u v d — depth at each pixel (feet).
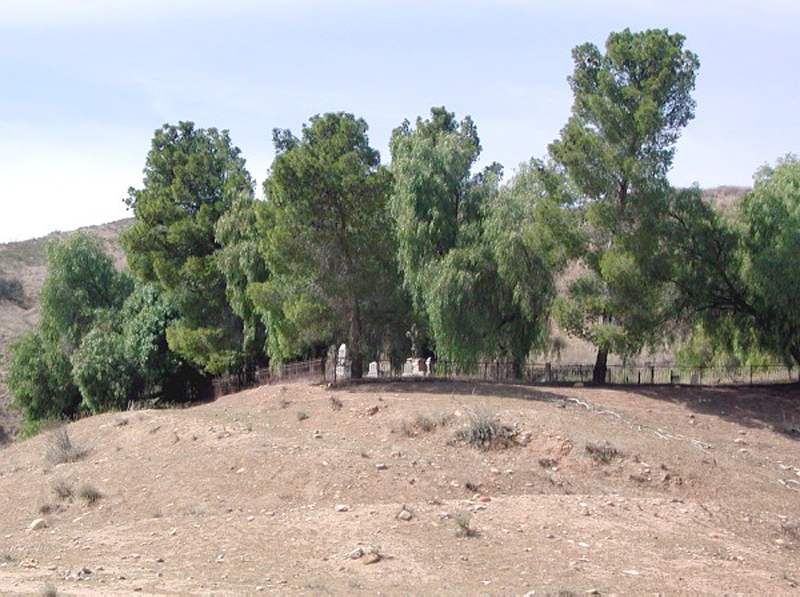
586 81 134.51
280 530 68.59
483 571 58.39
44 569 61.36
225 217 157.07
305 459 92.48
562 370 146.30
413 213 137.80
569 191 137.28
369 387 127.34
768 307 132.46
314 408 118.11
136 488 93.15
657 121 128.67
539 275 137.28
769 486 92.63
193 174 167.73
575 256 135.03
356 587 54.49
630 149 131.64
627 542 66.13
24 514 92.38
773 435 112.37
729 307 138.72
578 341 218.79
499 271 135.74
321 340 138.10
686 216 135.85
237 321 163.84
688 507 77.92
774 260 126.00
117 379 166.40
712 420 116.67
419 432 103.14
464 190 144.77
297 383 137.59
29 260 396.16
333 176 131.85
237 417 117.80
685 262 134.72
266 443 99.19
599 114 130.41
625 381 141.79
